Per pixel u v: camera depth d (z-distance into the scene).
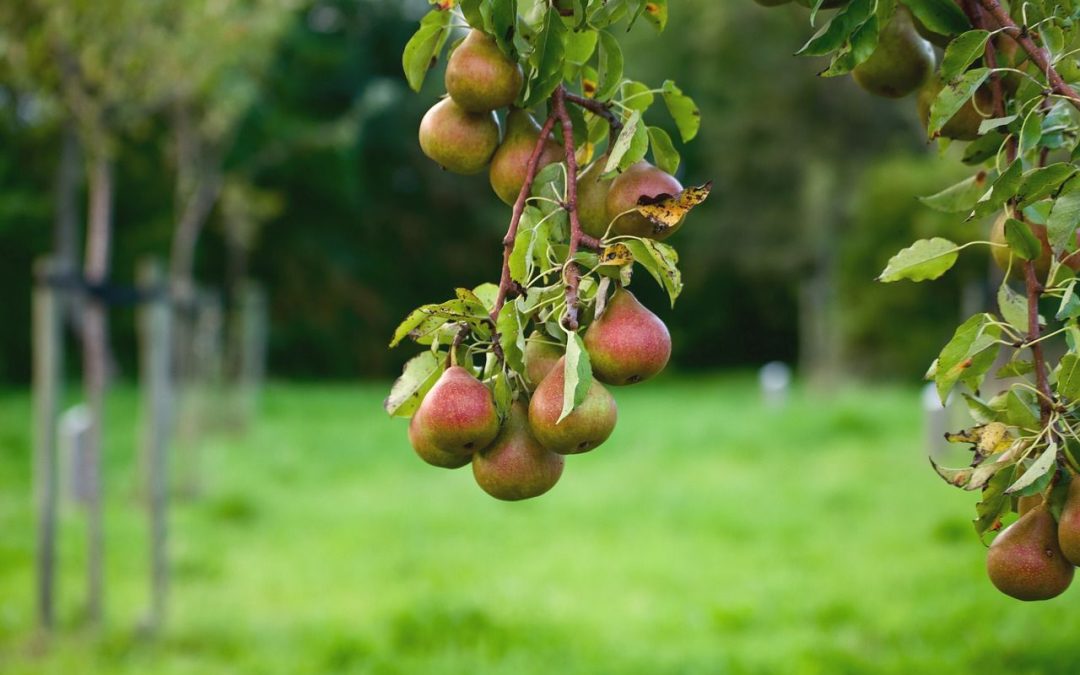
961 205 1.77
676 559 7.80
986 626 5.88
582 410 1.34
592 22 1.48
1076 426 1.35
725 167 27.00
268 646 5.80
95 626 5.86
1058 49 1.41
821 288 22.98
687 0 24.78
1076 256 1.50
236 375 17.84
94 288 5.58
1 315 23.14
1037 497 1.43
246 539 8.47
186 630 6.02
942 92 1.40
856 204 21.67
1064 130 1.54
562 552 8.05
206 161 14.27
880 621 6.11
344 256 27.22
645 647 5.77
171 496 9.94
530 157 1.53
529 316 1.38
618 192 1.44
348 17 27.52
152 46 8.73
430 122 1.58
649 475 11.45
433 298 29.38
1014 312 1.51
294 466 11.88
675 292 1.31
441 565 7.66
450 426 1.35
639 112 1.55
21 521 8.73
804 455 12.48
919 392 19.69
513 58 1.49
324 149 23.50
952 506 9.30
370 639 5.80
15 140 14.52
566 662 5.50
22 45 8.05
